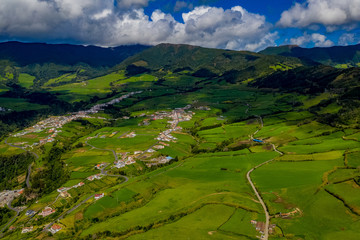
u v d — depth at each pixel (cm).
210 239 11700
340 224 11881
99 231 13825
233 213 13762
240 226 12531
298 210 13350
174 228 12875
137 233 12950
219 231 12256
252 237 11606
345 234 11150
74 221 15862
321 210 13012
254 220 12912
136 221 14262
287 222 12462
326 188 14588
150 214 14838
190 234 12206
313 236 11319
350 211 12600
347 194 13762
